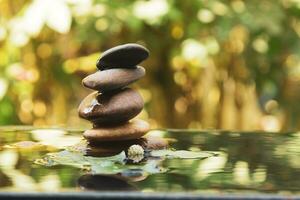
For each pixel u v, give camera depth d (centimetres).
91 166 144
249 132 211
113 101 166
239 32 376
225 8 353
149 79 396
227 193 117
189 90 395
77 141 183
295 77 396
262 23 349
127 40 379
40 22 318
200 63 356
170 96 398
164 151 165
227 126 394
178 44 371
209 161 153
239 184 125
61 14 316
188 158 156
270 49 370
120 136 169
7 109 369
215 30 354
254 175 135
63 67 382
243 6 356
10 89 364
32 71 379
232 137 199
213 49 354
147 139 172
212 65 385
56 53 378
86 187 122
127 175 134
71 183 126
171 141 188
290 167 146
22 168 142
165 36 375
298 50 364
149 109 399
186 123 397
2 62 359
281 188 122
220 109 393
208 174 136
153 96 398
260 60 378
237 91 394
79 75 393
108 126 169
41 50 380
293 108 399
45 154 161
